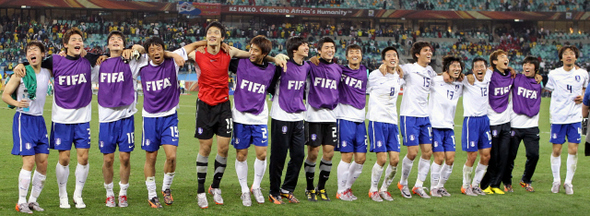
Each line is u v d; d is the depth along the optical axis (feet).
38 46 17.31
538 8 175.94
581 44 169.78
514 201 20.84
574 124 22.77
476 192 22.70
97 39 149.79
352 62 20.13
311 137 19.94
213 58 18.29
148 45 17.92
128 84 18.43
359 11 167.43
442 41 171.32
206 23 166.50
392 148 20.79
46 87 17.84
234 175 25.88
